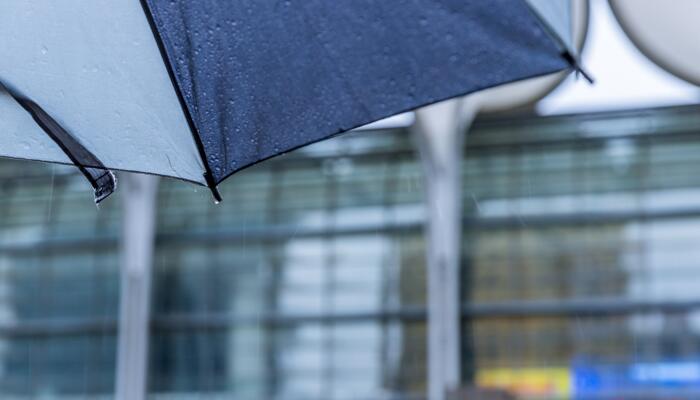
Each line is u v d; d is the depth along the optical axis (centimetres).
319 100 373
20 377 4019
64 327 4019
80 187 4059
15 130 394
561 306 3769
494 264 3831
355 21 360
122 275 3741
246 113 379
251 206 3984
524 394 3741
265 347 3903
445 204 3528
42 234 4069
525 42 337
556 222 3822
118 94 384
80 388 3981
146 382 3794
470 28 344
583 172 3844
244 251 3962
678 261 3738
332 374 3847
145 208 3703
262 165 4009
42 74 383
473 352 3797
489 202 3872
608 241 3791
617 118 3828
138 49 378
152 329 3934
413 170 3928
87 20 374
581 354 3741
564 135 3856
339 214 3950
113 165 390
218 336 3928
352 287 3891
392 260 3884
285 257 3947
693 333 3694
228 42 371
